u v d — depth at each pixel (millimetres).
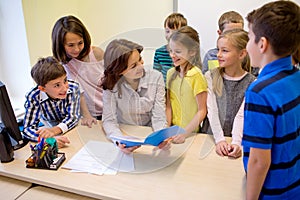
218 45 1341
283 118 741
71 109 1432
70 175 1030
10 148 1136
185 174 1009
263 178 784
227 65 1308
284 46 728
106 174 1025
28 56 2125
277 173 807
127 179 994
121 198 898
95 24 2914
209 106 1209
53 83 1272
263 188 838
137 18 2758
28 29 2094
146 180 983
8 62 2176
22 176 1036
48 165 1073
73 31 1522
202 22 2480
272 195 834
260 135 738
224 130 1298
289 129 767
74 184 978
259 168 768
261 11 747
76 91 1439
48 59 1339
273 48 735
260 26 736
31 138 1296
